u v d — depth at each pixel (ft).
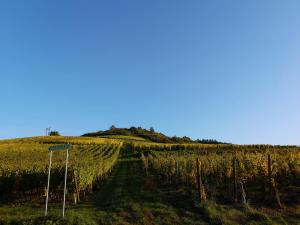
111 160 168.76
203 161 105.91
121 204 76.43
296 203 72.18
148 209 72.08
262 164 86.12
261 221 61.52
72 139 336.49
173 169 112.06
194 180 94.07
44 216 59.77
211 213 66.08
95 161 130.21
